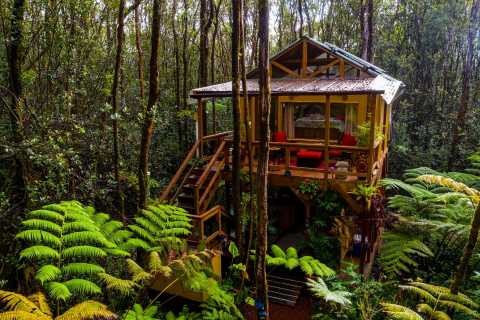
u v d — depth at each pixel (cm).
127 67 1579
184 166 945
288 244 1027
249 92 927
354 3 2336
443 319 410
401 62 1983
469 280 652
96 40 1053
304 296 841
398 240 739
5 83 811
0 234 643
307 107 1164
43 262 598
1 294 317
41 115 735
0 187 735
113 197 967
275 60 1157
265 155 496
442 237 753
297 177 884
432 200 760
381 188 1022
